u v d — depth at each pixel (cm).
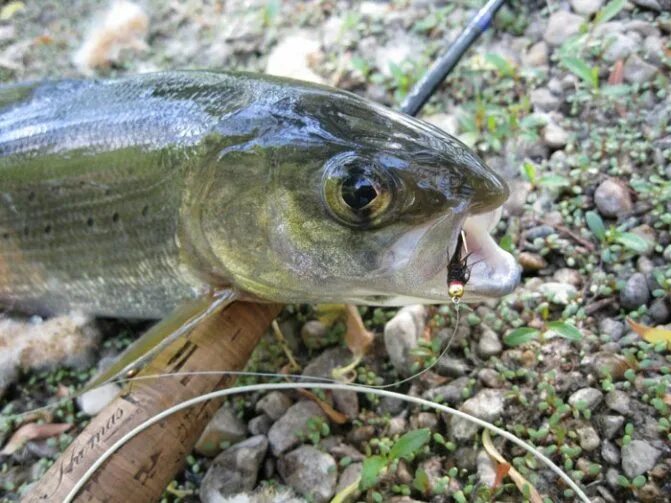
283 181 19
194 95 21
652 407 20
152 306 24
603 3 31
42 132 23
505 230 26
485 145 28
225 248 20
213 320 21
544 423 21
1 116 24
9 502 22
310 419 22
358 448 22
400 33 34
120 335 26
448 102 30
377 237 19
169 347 21
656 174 25
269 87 21
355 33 34
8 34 38
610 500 19
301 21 36
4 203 24
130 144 22
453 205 18
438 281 19
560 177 26
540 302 23
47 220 23
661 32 30
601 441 20
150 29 37
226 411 23
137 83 23
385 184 18
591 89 28
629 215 25
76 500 18
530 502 19
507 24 32
